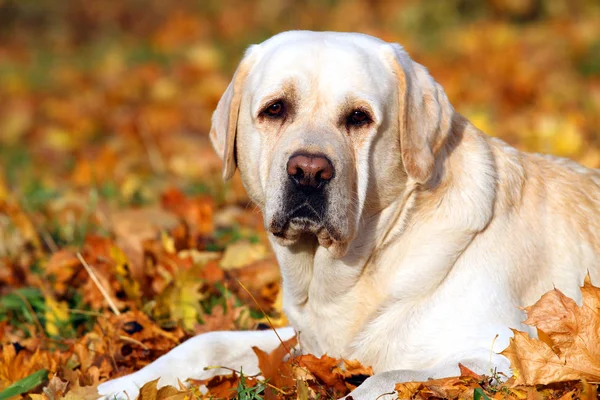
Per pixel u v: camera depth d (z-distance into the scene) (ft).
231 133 17.13
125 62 67.10
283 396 15.53
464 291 15.97
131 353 18.71
